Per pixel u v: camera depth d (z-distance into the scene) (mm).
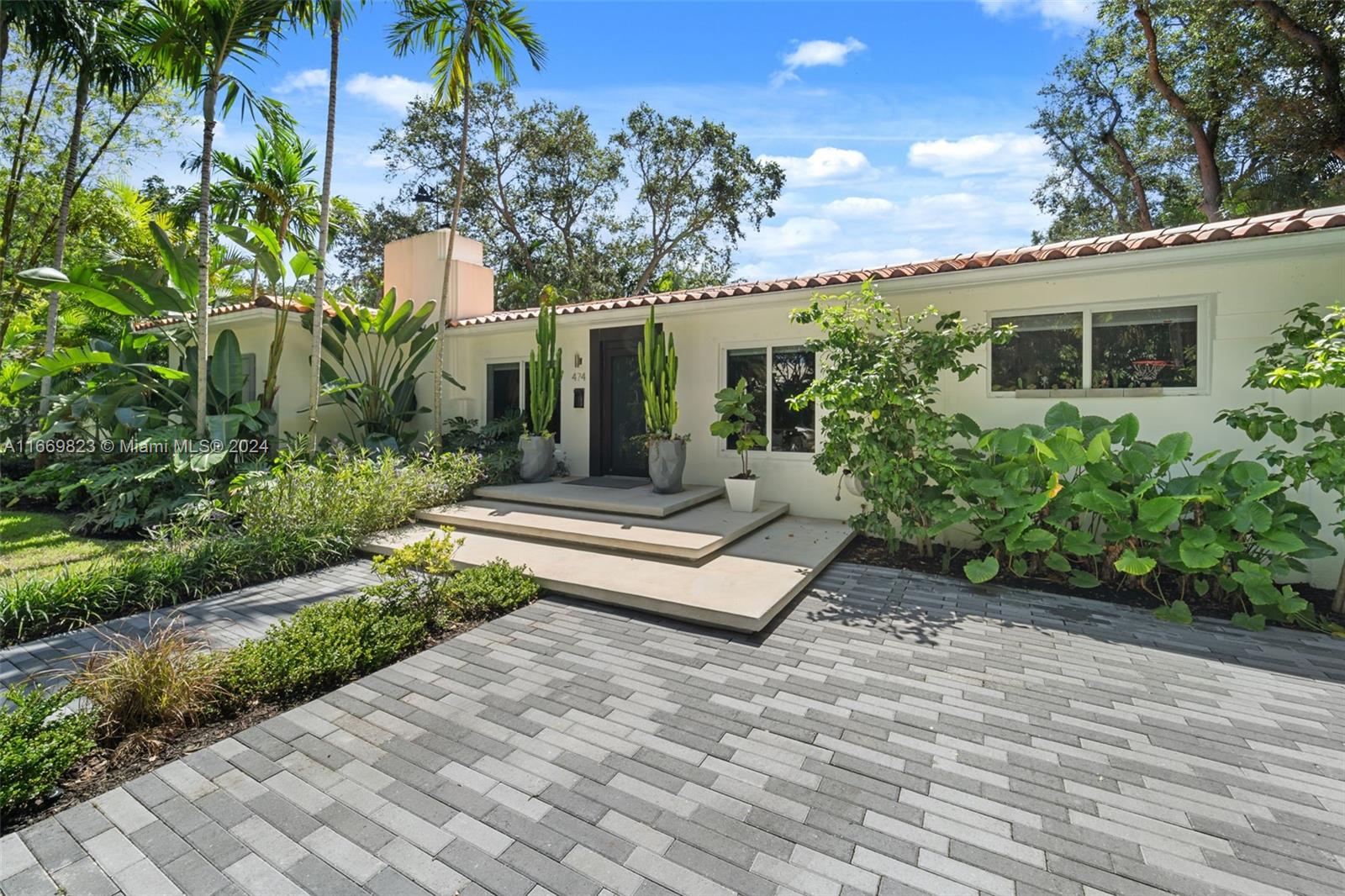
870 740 2984
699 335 8516
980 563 5363
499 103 20969
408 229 21984
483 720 3143
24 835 2301
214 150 9258
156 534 6078
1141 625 4535
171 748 2883
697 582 5078
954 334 5930
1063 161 21188
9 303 12031
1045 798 2549
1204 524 4801
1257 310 5305
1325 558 5148
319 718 3162
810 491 7746
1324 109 12375
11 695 2793
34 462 11414
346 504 6781
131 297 7824
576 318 9094
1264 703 3375
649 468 8086
